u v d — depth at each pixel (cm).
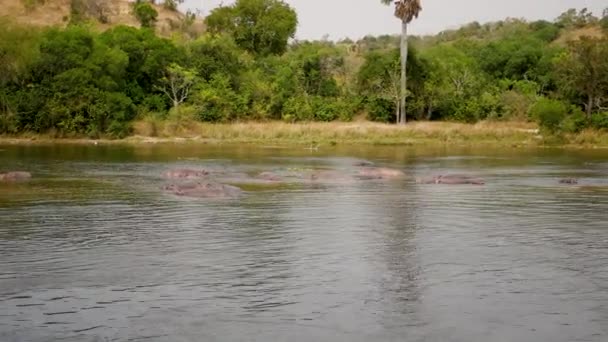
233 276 1328
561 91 6394
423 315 1103
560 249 1570
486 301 1174
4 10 10225
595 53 5969
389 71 6744
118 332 1026
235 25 9206
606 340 998
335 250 1548
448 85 6988
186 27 10838
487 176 3212
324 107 6812
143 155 4372
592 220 1961
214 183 2661
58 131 5859
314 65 7388
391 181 2977
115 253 1517
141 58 6744
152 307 1141
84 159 4028
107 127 5906
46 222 1894
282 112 6819
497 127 6319
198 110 6475
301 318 1089
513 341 995
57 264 1419
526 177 3162
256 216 2002
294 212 2081
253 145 5444
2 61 5653
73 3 10600
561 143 5616
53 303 1160
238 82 6994
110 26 10425
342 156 4394
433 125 6519
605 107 6175
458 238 1691
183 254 1508
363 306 1147
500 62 8538
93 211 2088
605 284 1279
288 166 3628
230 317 1093
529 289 1245
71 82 5866
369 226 1847
